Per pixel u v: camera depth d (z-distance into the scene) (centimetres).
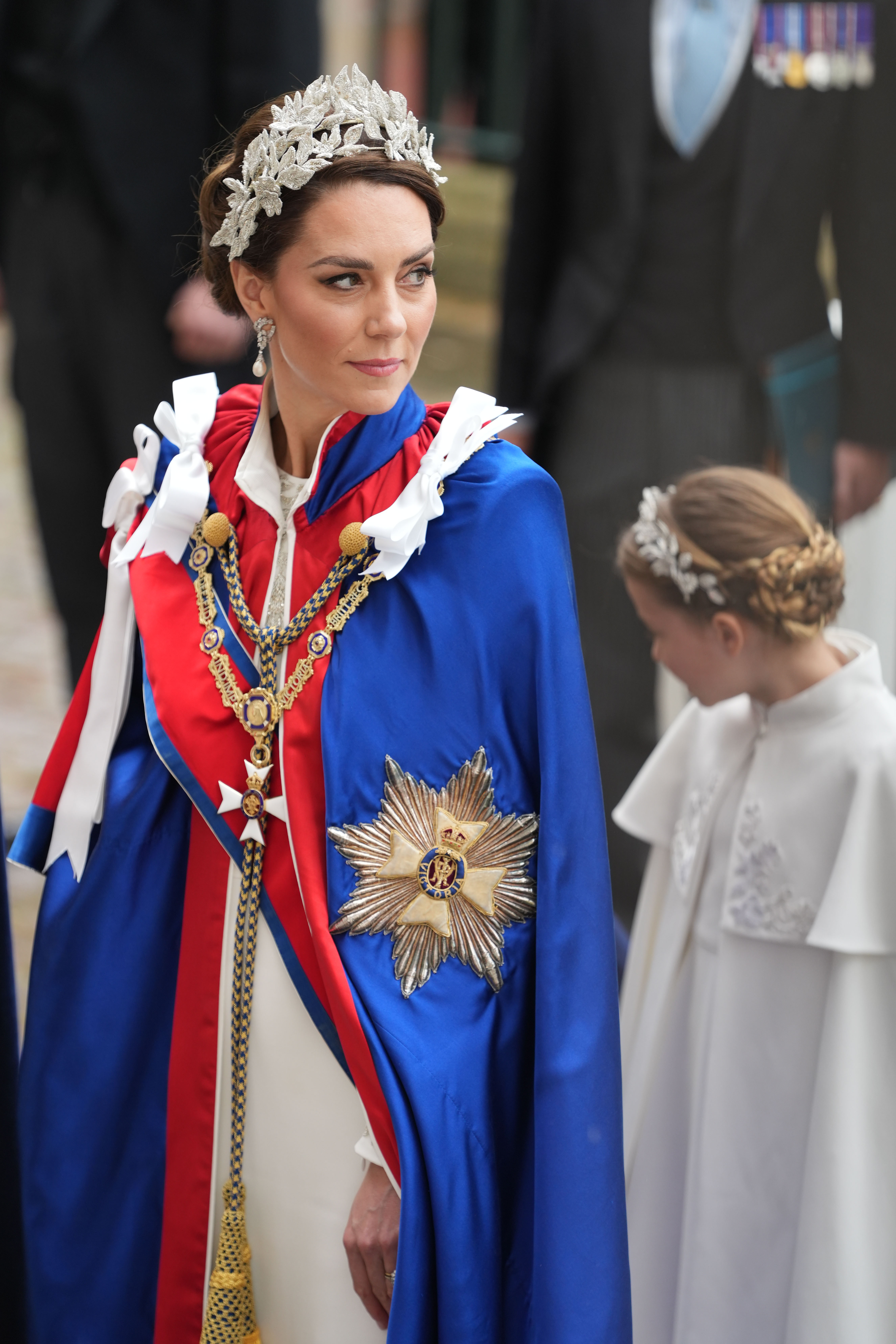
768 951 792
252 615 687
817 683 790
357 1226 655
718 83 1296
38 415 1555
